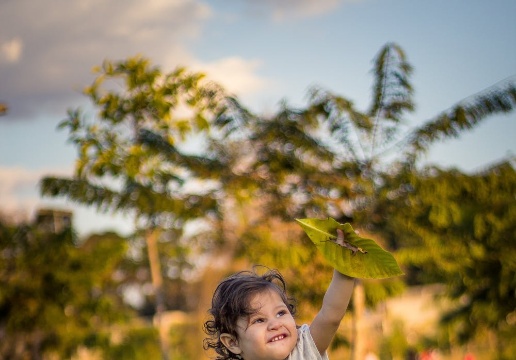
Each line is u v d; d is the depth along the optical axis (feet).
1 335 59.31
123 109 34.12
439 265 39.78
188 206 36.88
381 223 37.86
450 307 66.80
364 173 36.73
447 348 66.49
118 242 58.80
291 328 9.37
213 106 35.17
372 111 36.65
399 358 72.18
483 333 56.80
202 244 42.63
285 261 36.86
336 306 9.47
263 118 37.27
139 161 34.37
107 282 63.93
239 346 9.51
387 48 36.11
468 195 37.47
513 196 37.63
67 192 36.99
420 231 37.83
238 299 9.37
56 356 61.57
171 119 34.01
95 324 62.08
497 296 51.39
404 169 36.27
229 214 38.88
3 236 58.39
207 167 36.81
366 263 9.06
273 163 36.58
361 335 37.96
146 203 36.01
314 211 37.60
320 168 37.17
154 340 61.82
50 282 58.80
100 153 34.17
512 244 44.37
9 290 57.98
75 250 59.16
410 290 90.68
